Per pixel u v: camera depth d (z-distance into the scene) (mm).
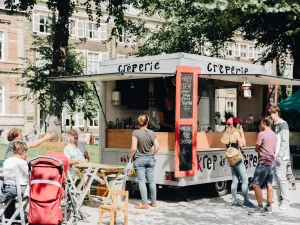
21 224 7051
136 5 21438
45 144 18656
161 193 11539
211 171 10906
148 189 11016
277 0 8203
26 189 7188
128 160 10992
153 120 12117
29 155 19188
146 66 10836
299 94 19516
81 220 8266
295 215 9000
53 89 19594
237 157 9609
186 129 10141
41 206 6512
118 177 9648
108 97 11688
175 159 9953
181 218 8641
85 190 8375
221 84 12531
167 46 27531
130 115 12266
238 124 10195
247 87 10539
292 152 19547
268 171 9094
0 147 31375
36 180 6594
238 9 8281
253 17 20359
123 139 11227
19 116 40000
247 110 13570
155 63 10664
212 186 11266
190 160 10234
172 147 10258
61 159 6852
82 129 43500
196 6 7375
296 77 21656
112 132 11445
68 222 7676
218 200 10742
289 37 21203
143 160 9516
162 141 10383
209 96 12547
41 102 25969
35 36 28078
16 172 6980
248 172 12156
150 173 9656
